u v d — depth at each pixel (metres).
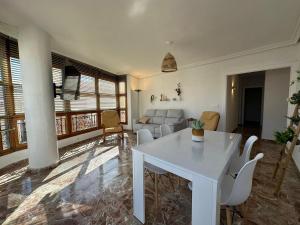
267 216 1.59
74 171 2.64
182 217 1.60
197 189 1.07
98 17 2.26
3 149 2.84
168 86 5.62
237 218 1.58
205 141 1.95
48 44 2.74
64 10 2.09
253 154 3.43
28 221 1.57
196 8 2.06
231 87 5.07
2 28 2.58
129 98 6.11
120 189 2.11
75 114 4.42
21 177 2.45
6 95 2.89
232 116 5.60
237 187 1.11
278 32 2.80
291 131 2.06
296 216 1.59
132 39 3.02
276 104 4.40
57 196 1.96
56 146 2.89
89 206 1.78
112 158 3.22
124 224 1.52
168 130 2.81
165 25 2.50
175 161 1.29
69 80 3.00
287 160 1.92
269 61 3.55
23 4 1.96
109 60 4.44
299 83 2.98
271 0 1.92
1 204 1.82
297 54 3.19
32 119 2.60
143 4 1.98
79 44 3.27
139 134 2.14
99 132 5.31
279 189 1.94
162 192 2.05
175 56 4.11
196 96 4.95
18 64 3.07
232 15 2.24
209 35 2.88
